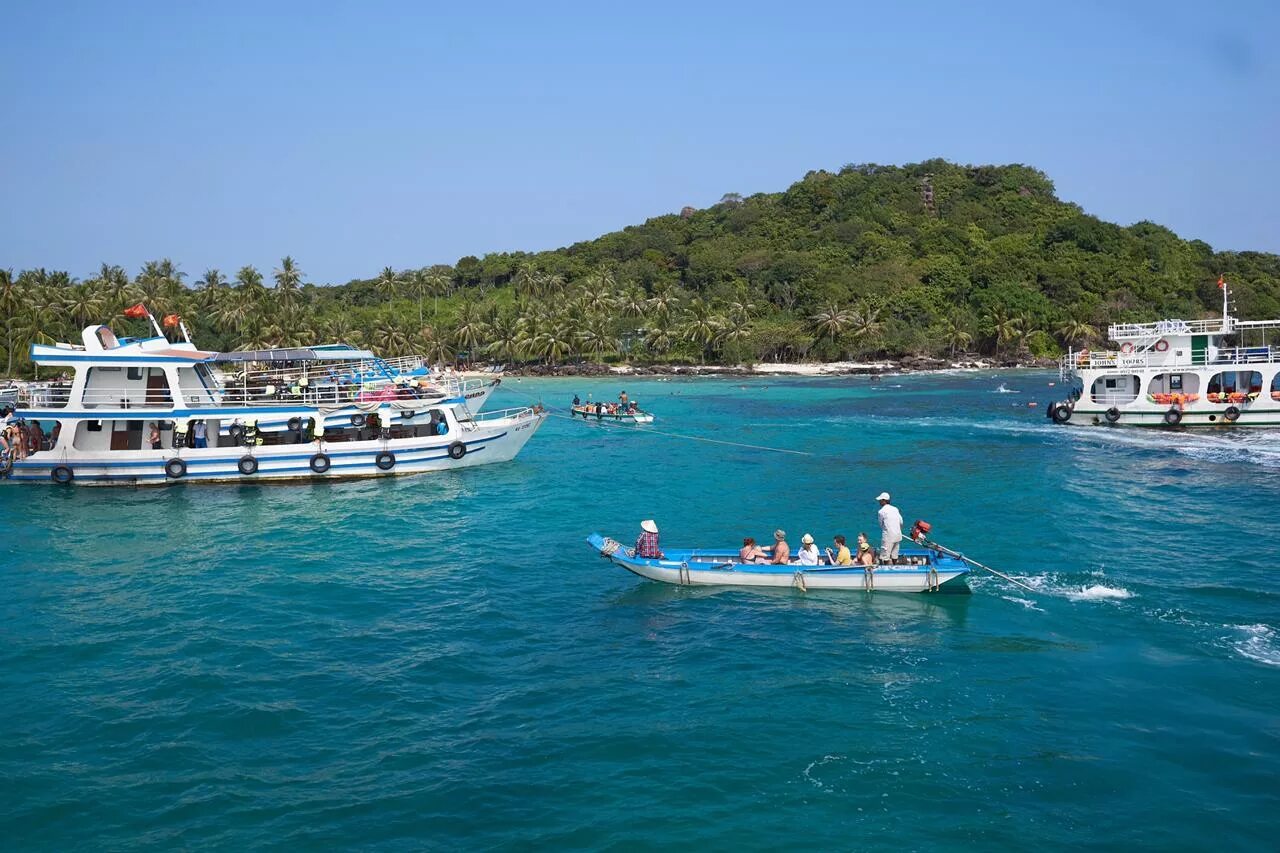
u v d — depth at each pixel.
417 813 15.98
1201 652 22.69
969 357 152.25
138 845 15.13
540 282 170.00
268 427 45.41
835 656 22.72
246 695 20.88
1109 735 18.50
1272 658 22.28
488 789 16.75
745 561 28.70
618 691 20.91
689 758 17.78
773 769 17.34
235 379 50.69
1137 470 47.41
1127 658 22.38
